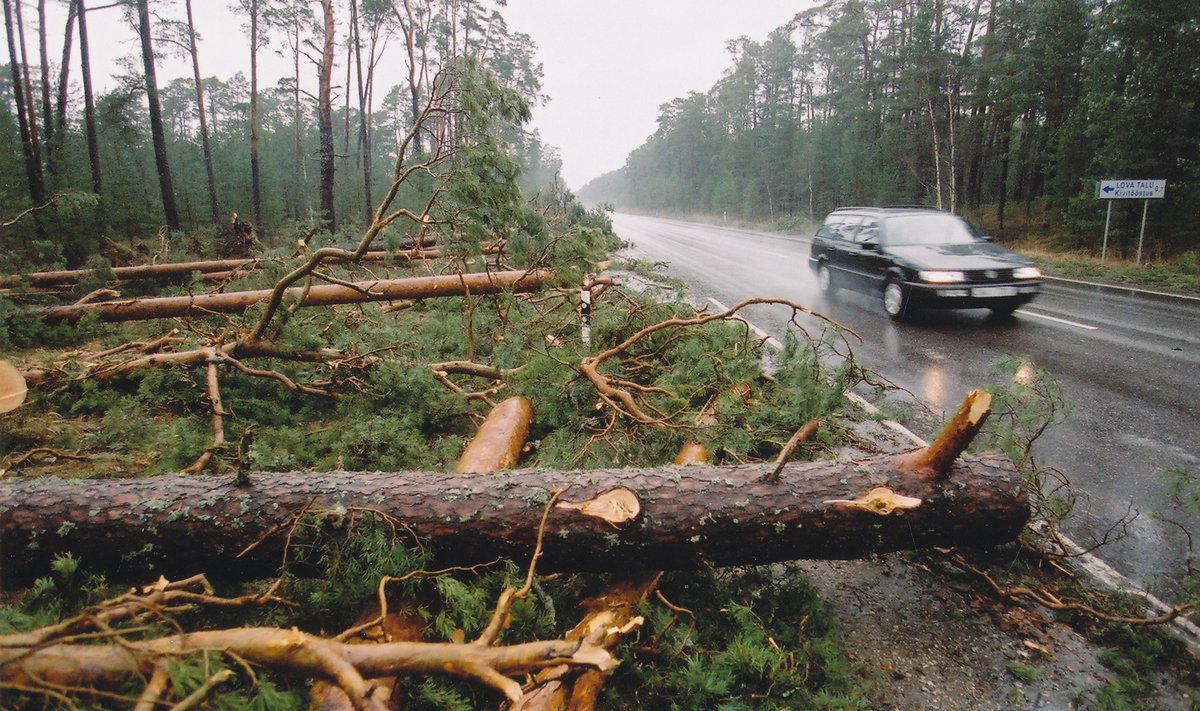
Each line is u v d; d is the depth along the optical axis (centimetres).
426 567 270
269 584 288
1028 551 341
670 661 246
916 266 910
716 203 5866
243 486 273
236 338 577
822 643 260
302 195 3512
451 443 446
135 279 1099
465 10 3506
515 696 173
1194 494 320
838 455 463
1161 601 308
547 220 743
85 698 164
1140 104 1814
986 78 2752
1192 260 1569
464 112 533
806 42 4647
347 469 411
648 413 488
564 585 292
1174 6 1789
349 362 554
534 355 543
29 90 1709
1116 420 527
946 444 283
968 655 276
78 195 1000
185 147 3484
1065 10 2381
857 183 3438
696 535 270
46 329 754
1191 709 246
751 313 1029
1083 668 269
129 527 257
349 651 179
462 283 635
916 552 348
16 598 268
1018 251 2300
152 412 534
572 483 280
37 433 479
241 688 195
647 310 634
